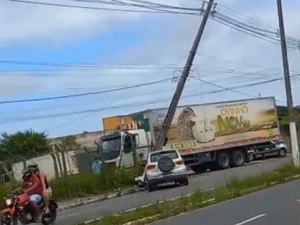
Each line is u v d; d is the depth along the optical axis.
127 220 16.06
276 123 47.94
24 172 18.33
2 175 29.50
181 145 40.62
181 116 41.00
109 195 29.75
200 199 19.09
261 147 46.41
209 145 42.25
